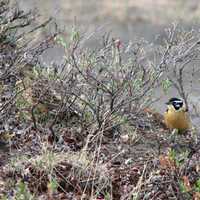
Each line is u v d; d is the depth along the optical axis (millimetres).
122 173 11234
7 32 13422
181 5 34312
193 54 13109
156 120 14055
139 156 11930
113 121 12469
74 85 12500
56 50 19812
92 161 11008
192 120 14375
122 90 12258
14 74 12633
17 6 15414
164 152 12203
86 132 12297
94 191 10766
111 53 13000
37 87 12766
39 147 11617
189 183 10930
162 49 15289
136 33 29812
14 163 10891
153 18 32594
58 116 12555
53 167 10852
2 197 9953
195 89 16516
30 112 12453
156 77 12539
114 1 35000
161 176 10977
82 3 33844
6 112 12023
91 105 12414
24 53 12875
